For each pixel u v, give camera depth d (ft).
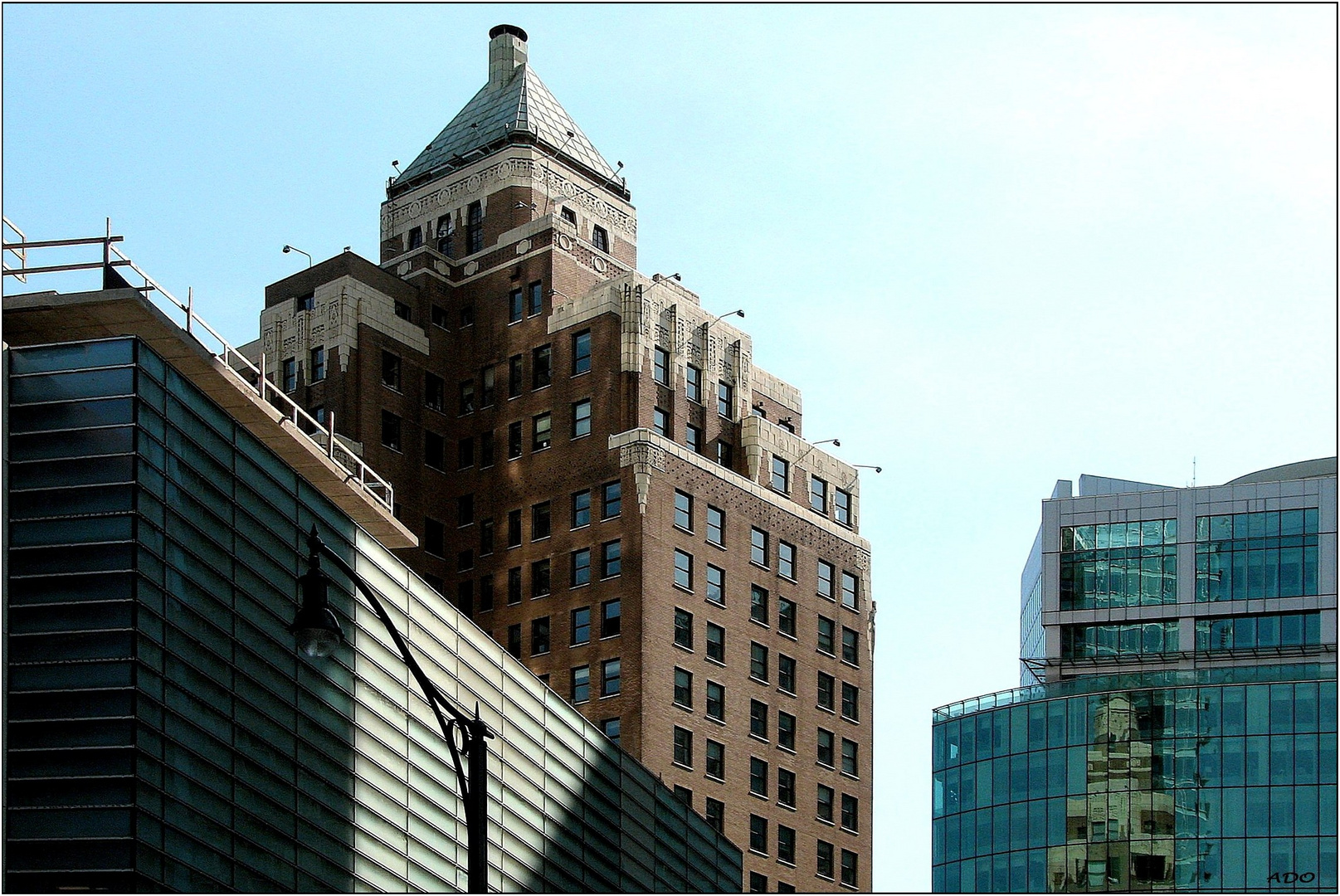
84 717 231.30
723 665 469.16
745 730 469.57
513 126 519.60
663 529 464.65
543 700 330.13
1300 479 563.48
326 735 266.36
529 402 486.79
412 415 487.61
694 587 468.34
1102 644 557.33
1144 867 503.20
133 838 226.79
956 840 531.50
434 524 483.51
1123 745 515.50
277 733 256.52
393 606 287.48
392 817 278.05
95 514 237.86
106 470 239.30
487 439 490.90
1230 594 551.18
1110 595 561.02
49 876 225.97
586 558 465.06
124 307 255.50
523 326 495.00
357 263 491.72
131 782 228.63
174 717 238.07
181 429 249.14
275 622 260.21
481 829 149.79
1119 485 625.82
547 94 539.29
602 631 456.45
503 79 546.67
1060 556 568.82
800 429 533.55
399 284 500.74
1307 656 540.52
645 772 367.86
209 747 242.99
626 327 480.23
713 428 496.64
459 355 502.79
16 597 236.22
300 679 263.08
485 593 476.54
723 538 479.82
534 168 513.04
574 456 474.90
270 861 250.16
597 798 344.28
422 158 537.65
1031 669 564.30
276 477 266.36
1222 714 509.35
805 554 501.97
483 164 517.96
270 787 253.03
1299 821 495.41
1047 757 522.88
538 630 465.06
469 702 304.30
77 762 229.66
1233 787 502.38
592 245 512.63
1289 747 501.97
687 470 475.31
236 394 272.92
